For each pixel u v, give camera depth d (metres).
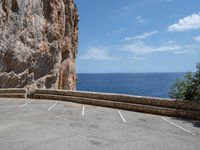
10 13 27.12
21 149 7.64
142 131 10.34
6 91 21.83
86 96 18.48
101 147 8.03
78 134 9.59
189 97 14.67
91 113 14.51
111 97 16.97
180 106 13.74
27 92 21.58
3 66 26.55
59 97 20.09
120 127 11.02
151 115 14.15
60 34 38.00
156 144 8.52
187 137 9.49
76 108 16.27
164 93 101.31
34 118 12.63
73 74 43.03
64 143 8.35
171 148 8.11
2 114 13.70
